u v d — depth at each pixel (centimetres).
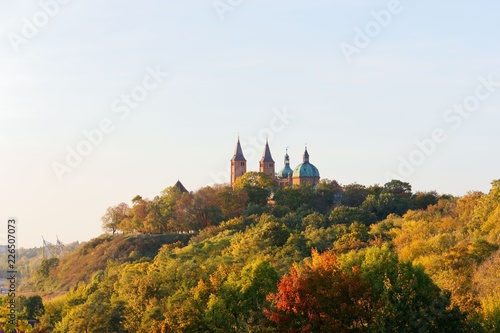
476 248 11875
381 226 19800
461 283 10556
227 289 9812
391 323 8406
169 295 11125
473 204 19900
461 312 8538
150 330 10075
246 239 17200
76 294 15438
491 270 10725
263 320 8800
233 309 9619
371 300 8725
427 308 8381
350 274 9044
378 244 15475
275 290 9712
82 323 11588
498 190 17075
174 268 11762
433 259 12012
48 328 14512
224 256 15638
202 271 11431
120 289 12712
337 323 8388
